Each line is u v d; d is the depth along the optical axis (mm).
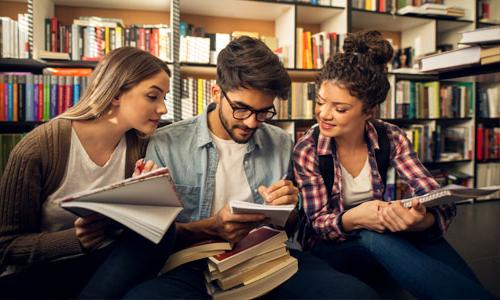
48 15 2080
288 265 794
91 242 757
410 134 2629
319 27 2754
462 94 2762
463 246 1645
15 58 1875
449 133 2871
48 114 1917
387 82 1034
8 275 817
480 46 859
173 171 971
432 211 975
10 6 2129
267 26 2652
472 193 787
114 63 895
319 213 1064
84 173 906
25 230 814
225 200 987
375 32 1076
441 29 2906
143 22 2373
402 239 889
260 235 820
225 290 720
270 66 812
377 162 1136
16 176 798
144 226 625
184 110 2193
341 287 718
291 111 2365
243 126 872
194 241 872
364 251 935
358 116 1004
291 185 854
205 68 2283
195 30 2242
